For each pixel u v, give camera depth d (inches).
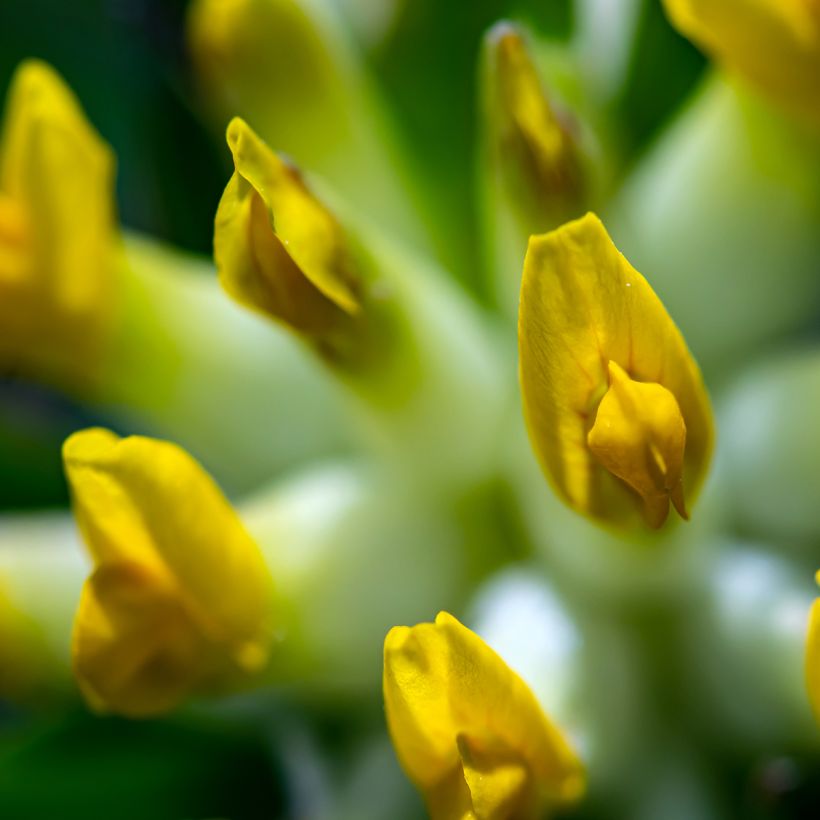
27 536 4.3
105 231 4.2
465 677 3.7
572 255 3.7
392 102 4.5
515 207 4.1
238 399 4.4
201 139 4.7
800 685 4.1
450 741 3.8
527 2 4.5
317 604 4.1
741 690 4.1
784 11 4.0
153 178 4.7
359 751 4.3
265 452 4.4
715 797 4.2
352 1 4.5
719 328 4.3
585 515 3.8
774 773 4.1
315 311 4.0
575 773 3.9
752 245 4.3
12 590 4.3
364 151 4.5
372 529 4.2
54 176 4.1
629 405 3.7
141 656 3.9
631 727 4.1
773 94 4.1
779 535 4.3
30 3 4.8
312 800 4.3
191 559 3.9
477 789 3.7
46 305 4.2
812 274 4.3
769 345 4.4
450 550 4.2
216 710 4.4
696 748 4.2
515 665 4.1
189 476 3.9
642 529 3.9
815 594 4.1
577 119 4.1
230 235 3.8
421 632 3.7
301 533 4.1
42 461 4.7
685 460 3.8
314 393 4.4
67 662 4.3
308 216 3.9
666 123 4.5
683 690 4.2
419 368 4.1
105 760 4.5
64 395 4.5
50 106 4.1
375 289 4.0
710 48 4.1
